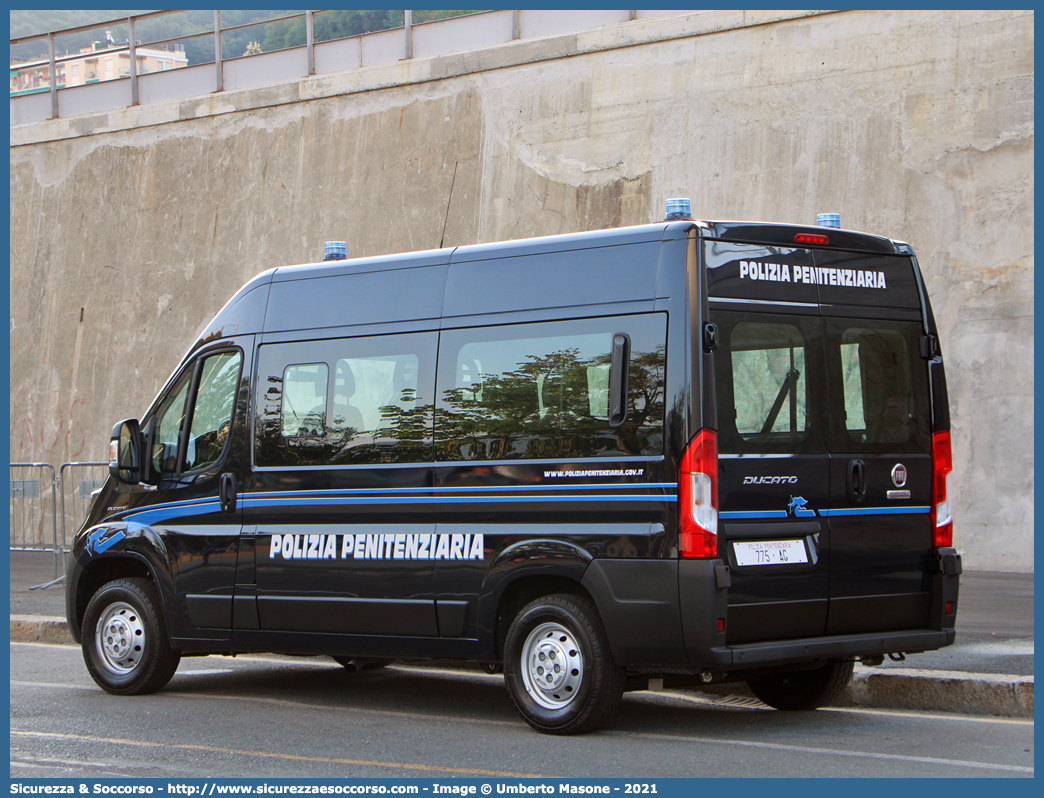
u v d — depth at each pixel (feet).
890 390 23.68
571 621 21.93
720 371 21.20
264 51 68.59
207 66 70.74
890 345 23.82
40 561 57.16
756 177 51.65
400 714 25.17
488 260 24.21
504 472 23.09
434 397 24.39
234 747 21.80
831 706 26.25
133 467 28.91
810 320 22.63
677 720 24.11
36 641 38.75
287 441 26.53
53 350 74.02
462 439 23.82
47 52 76.59
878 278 23.85
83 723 24.49
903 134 48.19
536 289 23.31
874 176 48.70
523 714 22.54
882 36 48.96
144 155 71.87
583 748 21.01
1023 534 45.01
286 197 66.39
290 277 27.50
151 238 71.15
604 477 21.70
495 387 23.53
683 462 20.74
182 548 27.76
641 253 22.02
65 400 73.20
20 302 75.51
